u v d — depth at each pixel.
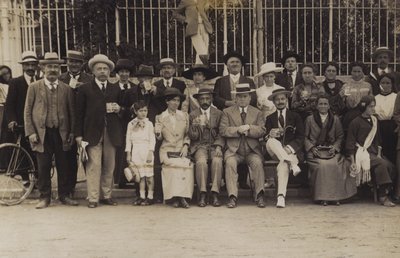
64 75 9.77
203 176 8.66
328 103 9.00
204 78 9.80
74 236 6.93
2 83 10.49
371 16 12.30
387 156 9.30
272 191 9.45
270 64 9.70
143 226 7.41
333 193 8.68
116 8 12.51
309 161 8.92
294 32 13.16
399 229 7.15
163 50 13.12
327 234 6.91
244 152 8.91
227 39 13.19
